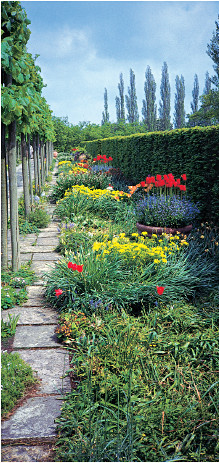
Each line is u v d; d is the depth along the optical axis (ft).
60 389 9.47
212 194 24.03
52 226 29.09
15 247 17.79
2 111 15.30
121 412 8.33
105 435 7.31
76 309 13.28
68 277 14.79
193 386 9.28
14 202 17.52
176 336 11.47
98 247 16.11
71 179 39.99
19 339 12.03
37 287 16.52
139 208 23.57
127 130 154.71
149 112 171.63
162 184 22.81
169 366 9.93
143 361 10.17
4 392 9.04
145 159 36.06
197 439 7.71
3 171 17.51
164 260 15.31
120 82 187.42
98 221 26.71
